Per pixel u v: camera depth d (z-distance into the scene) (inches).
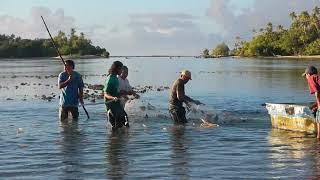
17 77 1847.9
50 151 437.7
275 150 438.6
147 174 354.9
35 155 420.8
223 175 350.9
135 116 647.8
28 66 3299.7
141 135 521.7
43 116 683.4
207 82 1505.9
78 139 498.6
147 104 667.4
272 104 571.5
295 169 366.6
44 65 3538.4
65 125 593.6
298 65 3186.5
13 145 466.6
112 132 541.6
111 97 563.8
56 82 1529.3
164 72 2329.0
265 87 1279.5
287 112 550.0
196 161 395.5
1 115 695.7
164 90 1198.9
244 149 444.1
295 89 1205.1
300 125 539.8
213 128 569.0
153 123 604.1
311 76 503.8
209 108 676.7
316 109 517.7
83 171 364.5
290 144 466.6
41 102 884.6
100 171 364.2
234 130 553.6
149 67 3129.9
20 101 903.7
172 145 465.1
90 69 2760.8
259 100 936.9
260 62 4153.5
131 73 2220.7
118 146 460.8
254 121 625.6
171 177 346.6
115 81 569.6
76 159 404.2
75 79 636.1
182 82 608.7
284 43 6530.5
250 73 2127.2
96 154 424.8
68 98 634.2
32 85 1384.1
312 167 372.2
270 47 6939.0
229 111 722.2
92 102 876.0
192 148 450.0
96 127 577.0
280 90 1178.6
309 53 6200.8
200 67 3061.0
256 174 353.1
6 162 394.3
